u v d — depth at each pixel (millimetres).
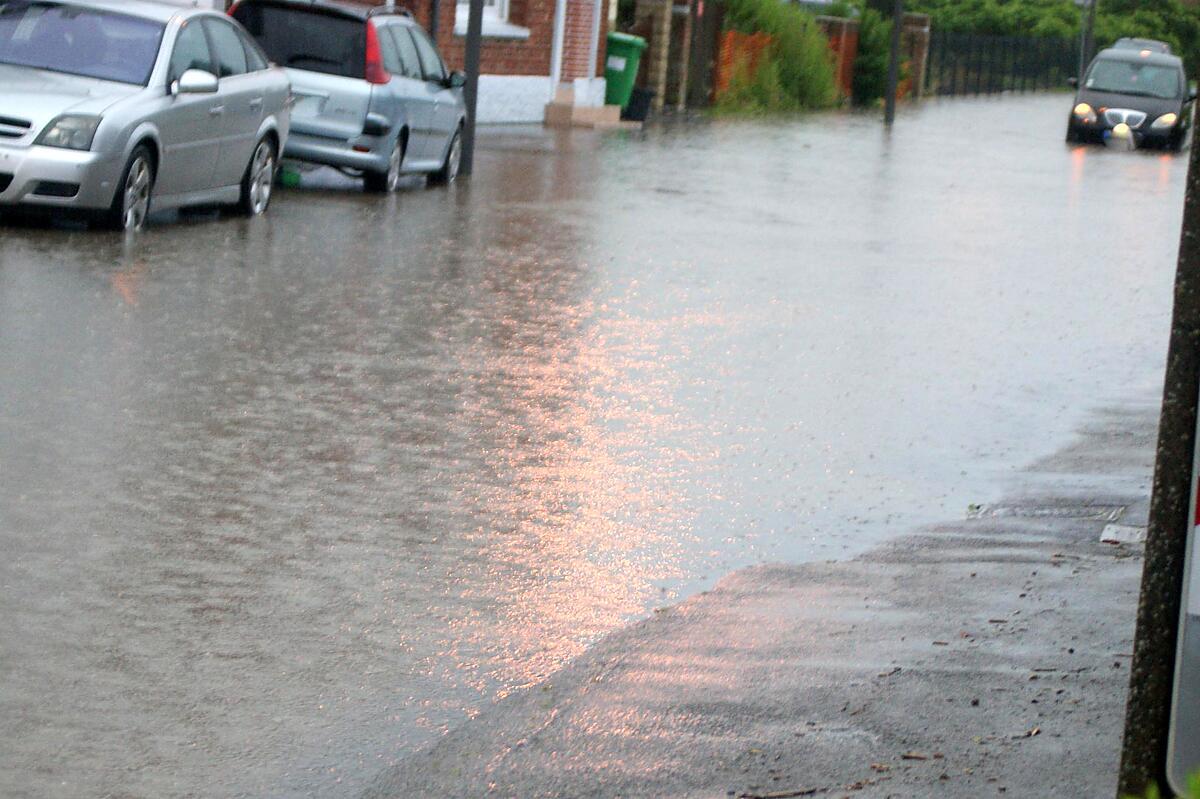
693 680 7793
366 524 10117
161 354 14039
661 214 26859
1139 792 5613
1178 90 53281
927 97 82562
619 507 10828
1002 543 10297
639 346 16047
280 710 7395
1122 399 14883
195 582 8922
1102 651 8219
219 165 21703
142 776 6688
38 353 13641
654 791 6562
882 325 18031
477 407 13219
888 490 11547
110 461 10953
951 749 6977
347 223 23094
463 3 43688
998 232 27438
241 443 11648
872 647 8273
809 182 33969
